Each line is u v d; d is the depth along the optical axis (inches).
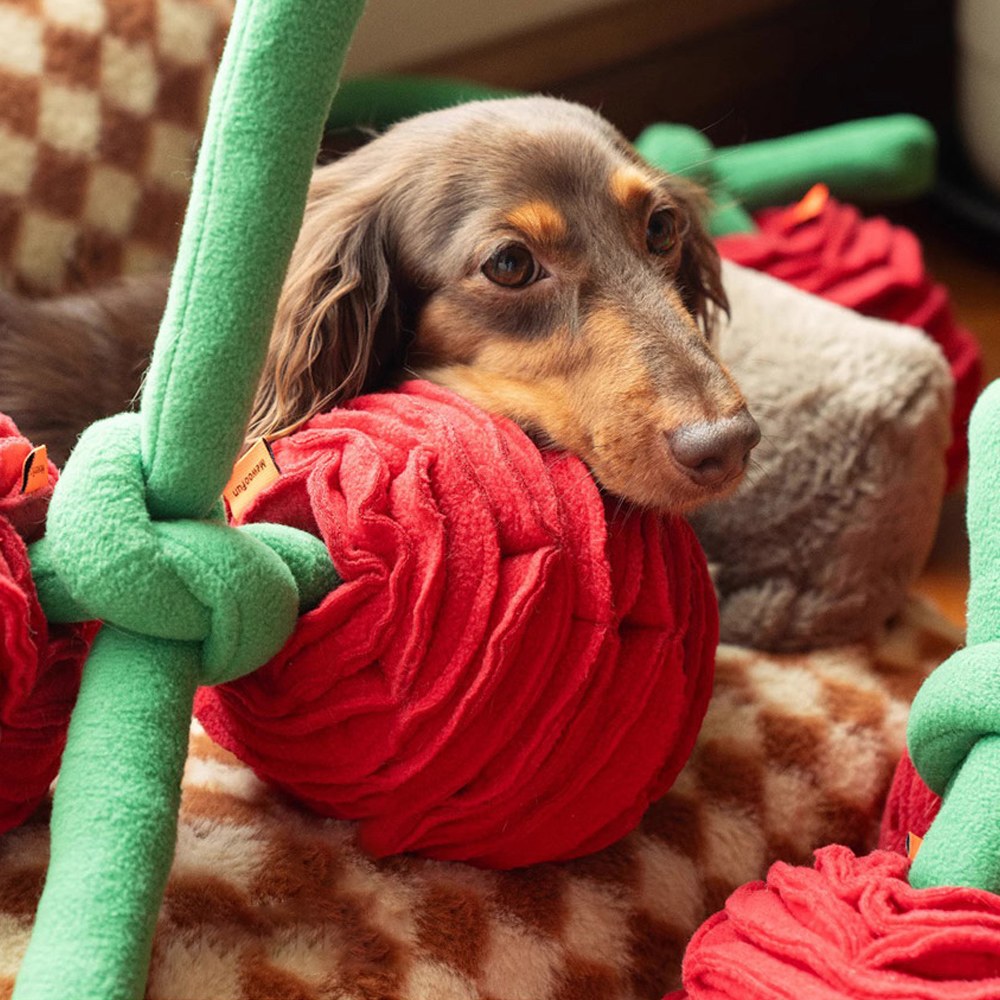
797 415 55.8
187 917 36.0
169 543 31.5
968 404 75.2
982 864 33.4
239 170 29.3
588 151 48.9
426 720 36.0
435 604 35.5
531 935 39.3
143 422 31.9
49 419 54.6
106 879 29.0
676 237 52.5
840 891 33.0
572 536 38.2
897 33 118.2
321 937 36.9
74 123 63.7
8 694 32.8
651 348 44.5
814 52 113.7
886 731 51.9
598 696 37.5
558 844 39.8
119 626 32.6
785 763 49.5
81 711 31.7
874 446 55.3
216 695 39.8
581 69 101.3
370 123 74.1
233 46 29.1
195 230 30.2
